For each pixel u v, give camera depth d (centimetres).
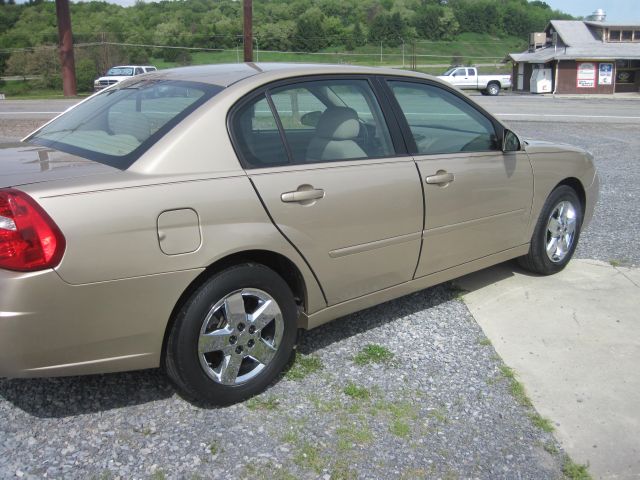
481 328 416
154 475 263
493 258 451
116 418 300
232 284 298
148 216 267
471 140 421
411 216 373
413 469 276
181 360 290
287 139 327
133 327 273
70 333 259
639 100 3209
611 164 1042
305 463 275
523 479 274
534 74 4141
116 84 401
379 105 377
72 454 273
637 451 295
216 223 287
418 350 382
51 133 365
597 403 332
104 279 259
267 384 327
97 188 260
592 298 467
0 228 245
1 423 291
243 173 301
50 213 248
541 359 376
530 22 10994
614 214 708
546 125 1694
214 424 299
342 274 347
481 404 327
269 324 325
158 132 295
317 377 345
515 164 443
